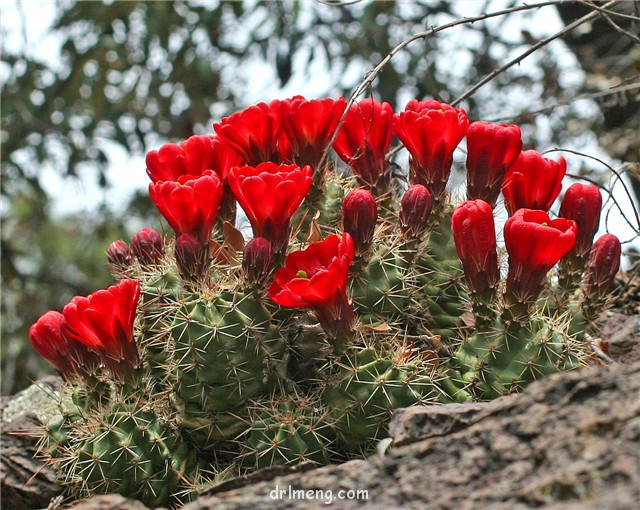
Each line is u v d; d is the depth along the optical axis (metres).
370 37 6.00
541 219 2.23
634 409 1.66
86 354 2.42
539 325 2.26
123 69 6.57
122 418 2.26
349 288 2.33
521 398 1.79
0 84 6.55
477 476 1.71
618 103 4.32
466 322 2.34
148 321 2.44
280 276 2.22
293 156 2.58
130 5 6.36
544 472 1.64
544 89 5.30
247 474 2.13
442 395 2.21
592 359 2.58
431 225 2.47
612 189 3.15
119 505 1.88
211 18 6.17
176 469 2.29
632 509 1.42
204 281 2.31
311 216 2.54
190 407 2.27
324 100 2.53
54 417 2.51
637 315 3.15
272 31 5.91
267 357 2.24
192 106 6.24
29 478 2.91
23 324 6.25
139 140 6.40
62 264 7.70
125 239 7.19
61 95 6.59
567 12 4.72
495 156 2.45
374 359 2.19
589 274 2.54
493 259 2.26
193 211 2.33
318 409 2.24
